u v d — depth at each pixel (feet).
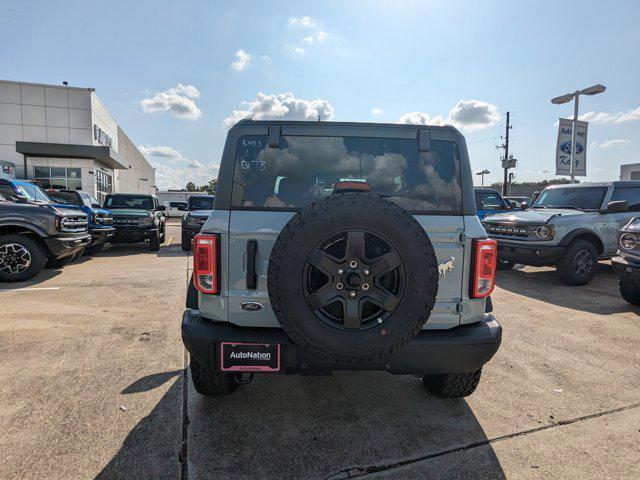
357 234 7.21
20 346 13.56
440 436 8.98
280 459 8.10
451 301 8.39
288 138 8.79
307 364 7.83
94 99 88.22
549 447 8.66
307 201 8.61
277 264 7.20
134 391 10.66
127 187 138.92
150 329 15.47
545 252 23.66
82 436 8.65
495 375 12.17
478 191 36.78
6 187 26.43
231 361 7.95
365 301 7.30
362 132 8.87
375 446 8.58
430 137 8.91
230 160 8.59
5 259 23.20
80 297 20.22
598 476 7.77
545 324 17.06
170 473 7.61
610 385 11.58
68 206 29.94
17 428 8.87
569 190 28.53
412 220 7.32
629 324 17.07
